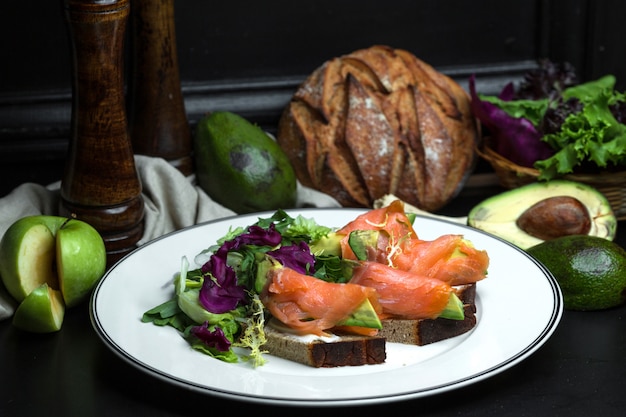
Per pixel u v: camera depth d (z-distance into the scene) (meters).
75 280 0.99
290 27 1.30
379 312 0.92
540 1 1.33
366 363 0.90
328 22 1.30
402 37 1.32
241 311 0.94
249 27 1.29
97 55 1.01
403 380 0.87
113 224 1.06
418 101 1.22
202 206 1.14
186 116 1.20
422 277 0.92
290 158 1.22
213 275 0.95
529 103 1.21
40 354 0.96
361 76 1.23
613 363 0.94
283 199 1.15
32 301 0.97
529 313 0.95
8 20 1.25
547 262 1.02
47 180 1.27
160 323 0.95
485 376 0.86
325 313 0.90
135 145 1.17
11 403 0.90
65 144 1.29
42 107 1.28
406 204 1.17
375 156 1.20
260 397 0.84
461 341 0.93
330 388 0.86
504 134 1.19
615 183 1.15
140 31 1.14
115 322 0.94
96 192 1.05
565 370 0.93
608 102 1.16
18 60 1.26
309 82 1.24
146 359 0.90
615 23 1.34
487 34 1.34
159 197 1.12
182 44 1.28
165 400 0.90
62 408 0.89
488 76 1.34
